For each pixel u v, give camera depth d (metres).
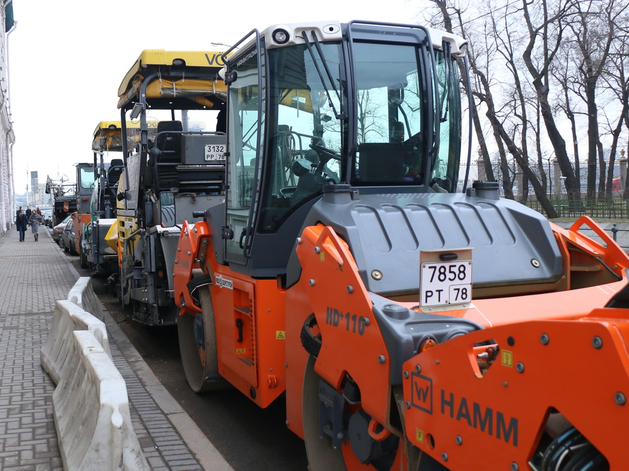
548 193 27.48
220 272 5.21
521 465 2.13
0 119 42.56
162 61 8.14
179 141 8.86
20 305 10.84
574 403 1.93
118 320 10.20
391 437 3.08
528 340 2.10
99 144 14.05
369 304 2.93
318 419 3.70
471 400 2.34
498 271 3.51
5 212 50.38
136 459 3.58
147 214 8.41
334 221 3.44
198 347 5.93
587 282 3.78
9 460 4.12
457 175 4.77
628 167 25.45
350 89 4.16
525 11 24.45
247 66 4.68
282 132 4.27
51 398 5.43
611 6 23.25
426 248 3.43
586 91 26.58
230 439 4.91
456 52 4.68
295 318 3.82
